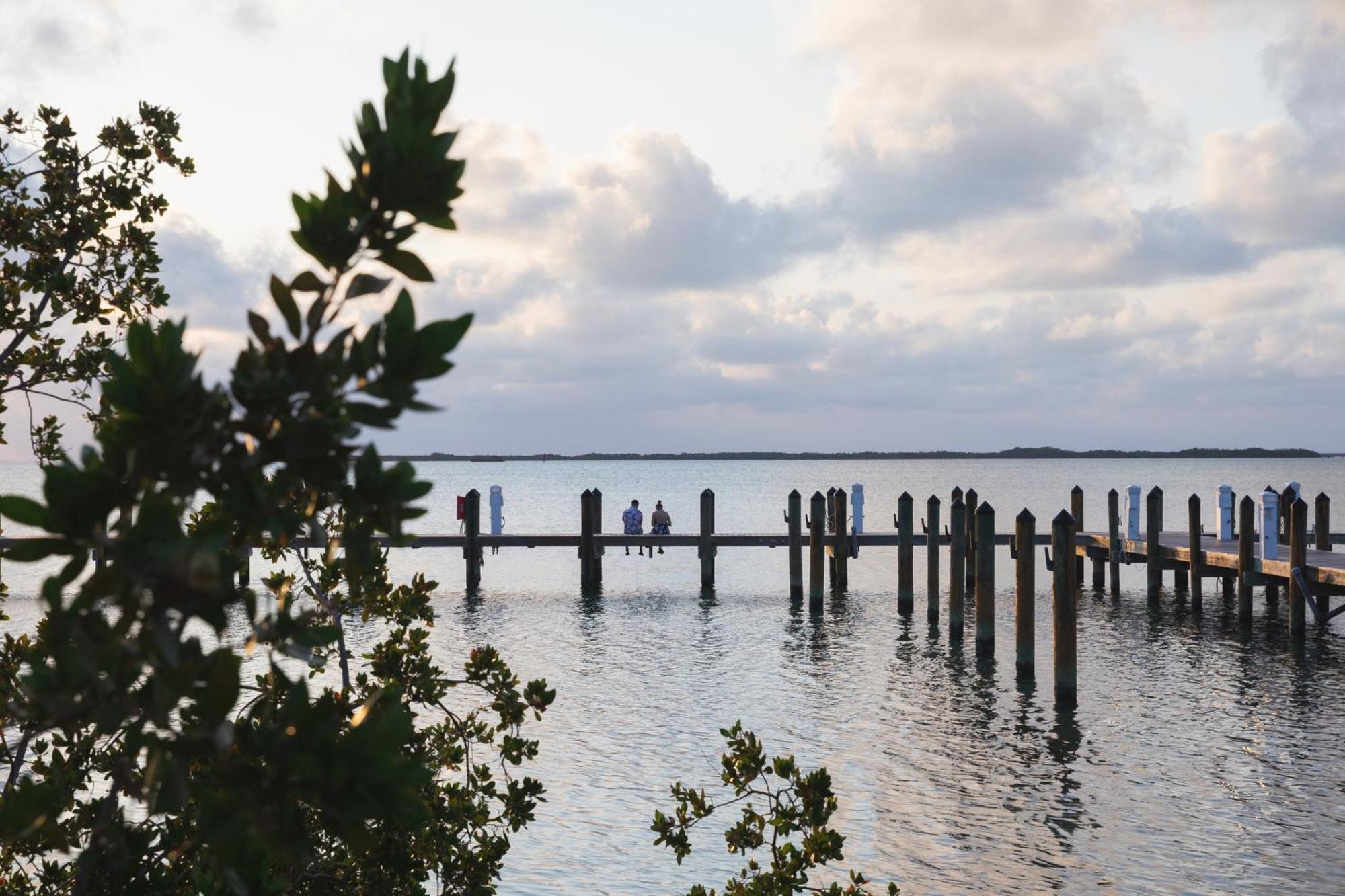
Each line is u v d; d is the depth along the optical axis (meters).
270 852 1.54
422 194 1.62
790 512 29.34
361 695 4.94
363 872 4.38
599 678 19.73
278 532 1.58
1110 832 12.07
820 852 5.49
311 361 1.56
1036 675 20.06
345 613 4.64
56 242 4.85
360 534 1.70
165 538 1.36
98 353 5.00
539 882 10.89
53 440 5.15
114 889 3.17
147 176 5.14
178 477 1.52
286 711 1.59
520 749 5.30
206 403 1.52
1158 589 27.84
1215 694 18.36
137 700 1.62
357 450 1.62
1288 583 24.27
